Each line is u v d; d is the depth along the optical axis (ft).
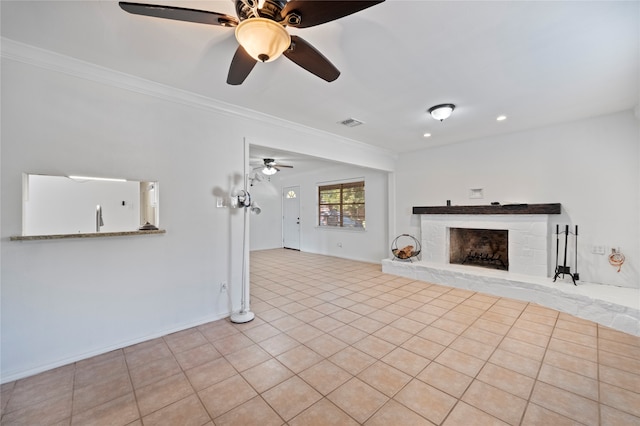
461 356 7.42
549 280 11.82
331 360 7.27
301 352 7.67
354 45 6.37
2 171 6.36
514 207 12.95
